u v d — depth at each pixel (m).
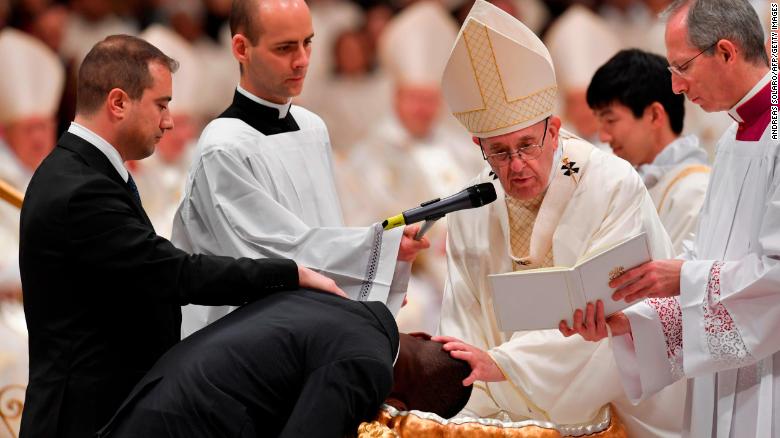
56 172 11.46
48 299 11.42
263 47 13.23
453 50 12.36
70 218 11.22
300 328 10.81
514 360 12.73
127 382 11.59
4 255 20.12
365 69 30.11
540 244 13.09
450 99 12.68
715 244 12.31
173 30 30.30
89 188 11.30
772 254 11.45
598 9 31.38
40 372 11.50
